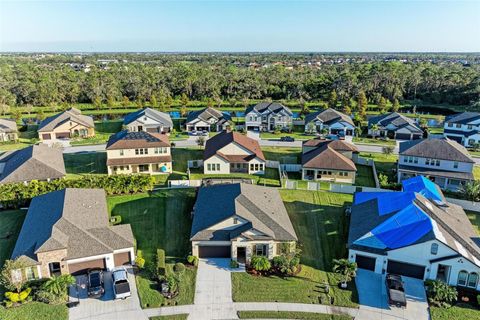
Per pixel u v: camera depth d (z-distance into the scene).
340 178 58.19
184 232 42.25
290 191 53.88
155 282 33.88
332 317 30.16
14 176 51.88
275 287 33.56
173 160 66.88
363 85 133.62
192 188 53.25
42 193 47.91
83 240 35.12
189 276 34.75
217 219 37.91
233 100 130.75
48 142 78.19
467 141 80.31
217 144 63.78
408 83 138.12
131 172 59.88
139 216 45.53
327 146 61.84
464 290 33.03
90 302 31.22
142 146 59.66
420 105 129.62
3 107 109.25
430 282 33.25
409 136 83.56
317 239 41.50
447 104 130.50
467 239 36.53
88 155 69.50
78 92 132.38
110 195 50.72
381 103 118.06
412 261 34.34
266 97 145.00
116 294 31.22
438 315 30.38
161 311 30.45
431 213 37.56
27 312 29.81
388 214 38.09
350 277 34.28
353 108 118.88
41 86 129.38
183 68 178.50
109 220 43.34
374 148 77.12
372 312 30.80
